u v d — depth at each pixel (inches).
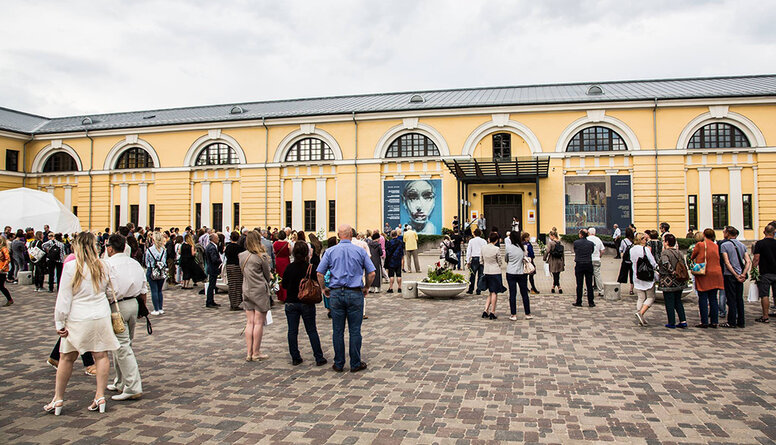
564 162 1151.6
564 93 1241.4
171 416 221.6
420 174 1219.2
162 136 1360.7
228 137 1318.9
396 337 375.9
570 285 695.1
